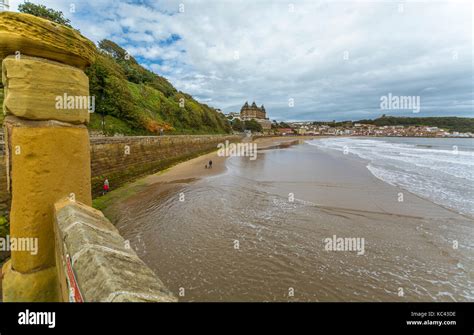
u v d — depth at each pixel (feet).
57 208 6.31
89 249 4.75
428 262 25.20
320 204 43.45
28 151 6.16
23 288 6.21
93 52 7.73
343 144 220.84
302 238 30.71
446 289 21.36
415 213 37.96
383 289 21.47
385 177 63.87
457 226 33.12
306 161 103.71
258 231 32.89
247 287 21.86
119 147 61.41
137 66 172.14
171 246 29.04
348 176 66.49
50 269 6.61
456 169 73.20
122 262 4.82
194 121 168.66
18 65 5.96
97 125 78.18
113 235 6.10
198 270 24.41
